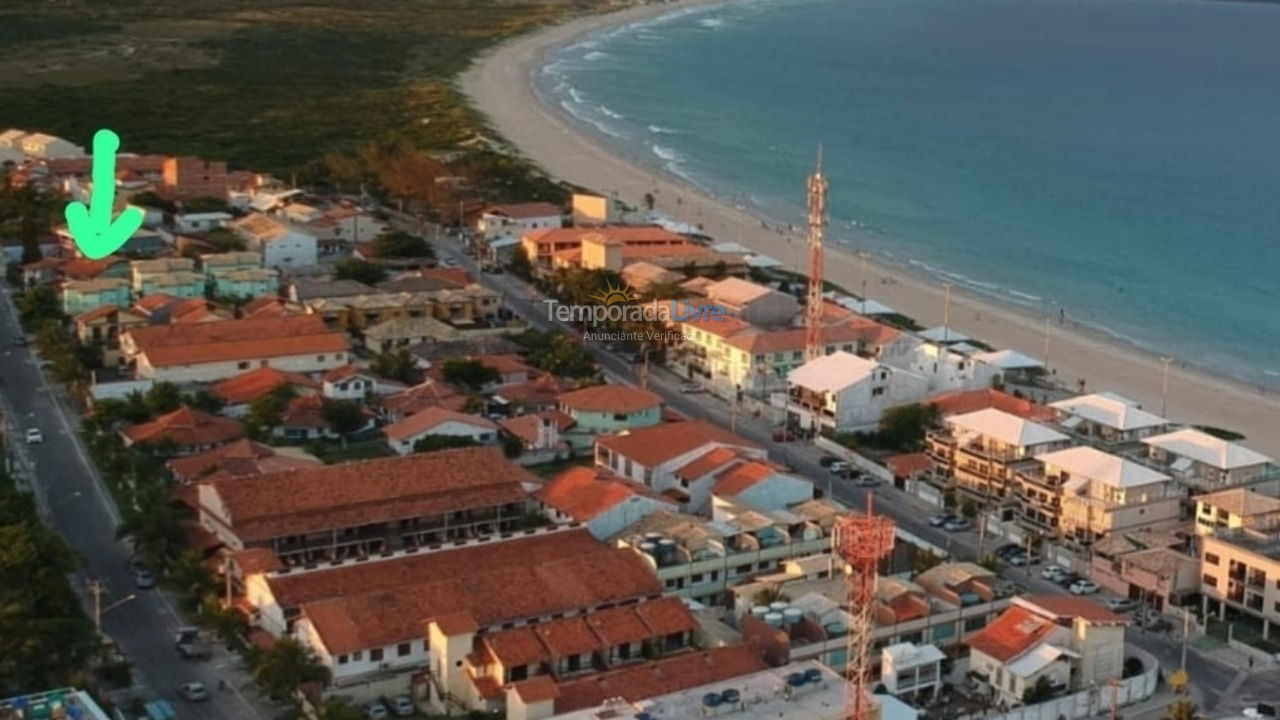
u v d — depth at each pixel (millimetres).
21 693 133250
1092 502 181875
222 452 193625
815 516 175375
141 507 174250
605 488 179125
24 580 147750
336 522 169000
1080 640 149500
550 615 150500
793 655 146625
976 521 192000
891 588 156000
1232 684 153000
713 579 166125
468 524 176750
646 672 137250
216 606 152375
